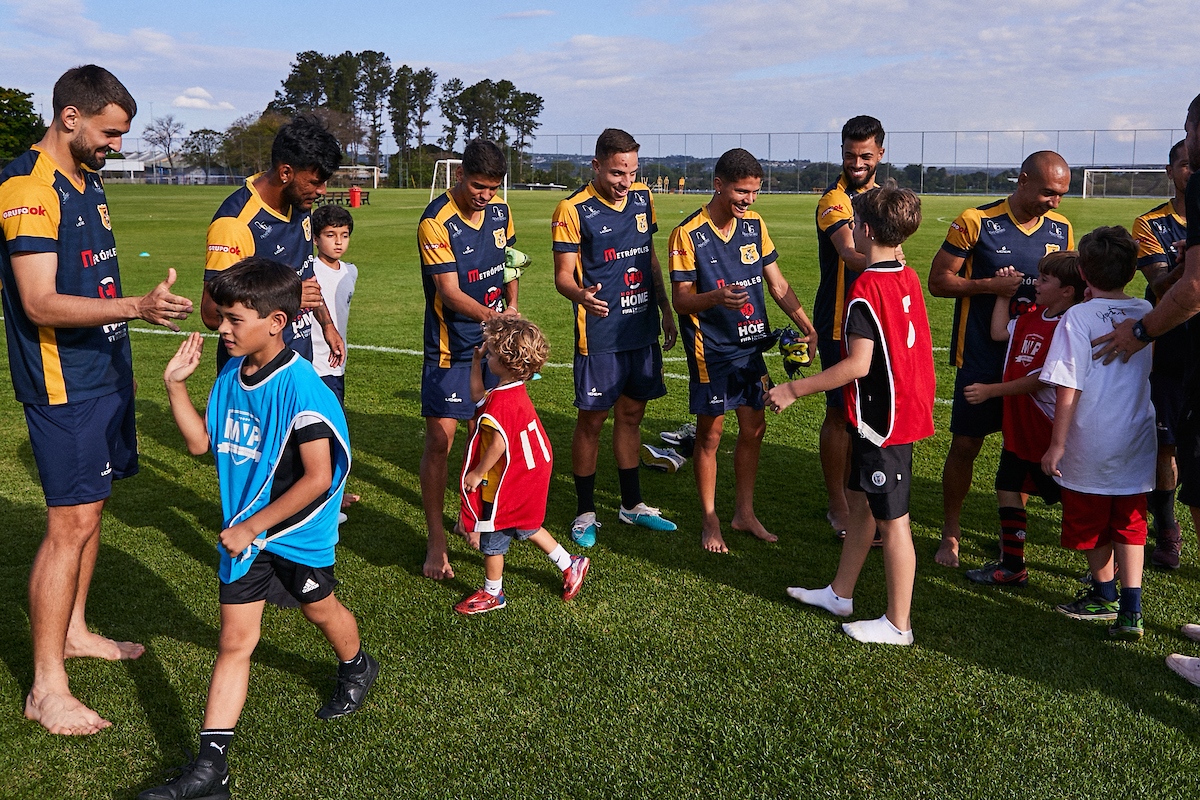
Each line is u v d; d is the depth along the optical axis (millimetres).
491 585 3738
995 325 4105
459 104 99188
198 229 25219
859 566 3617
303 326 3895
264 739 2828
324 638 3508
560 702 3027
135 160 104250
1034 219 4250
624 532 4680
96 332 3111
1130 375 3367
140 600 3824
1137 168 56125
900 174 59156
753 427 4480
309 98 102625
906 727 2863
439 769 2674
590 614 3703
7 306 2994
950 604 3795
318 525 2688
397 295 13250
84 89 2959
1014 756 2707
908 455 3334
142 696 3105
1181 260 4027
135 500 5043
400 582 4039
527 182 70062
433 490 4145
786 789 2568
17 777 2678
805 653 3352
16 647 3420
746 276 4508
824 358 4730
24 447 5969
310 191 3566
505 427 3572
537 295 13227
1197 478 3354
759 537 4578
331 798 2547
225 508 2711
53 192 2947
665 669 3240
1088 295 3568
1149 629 3564
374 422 6727
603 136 4379
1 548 4328
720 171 4355
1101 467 3375
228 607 2623
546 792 2562
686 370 8680
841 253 4289
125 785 2648
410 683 3156
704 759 2709
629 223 4527
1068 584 4008
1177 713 2947
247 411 2625
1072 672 3211
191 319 11297
